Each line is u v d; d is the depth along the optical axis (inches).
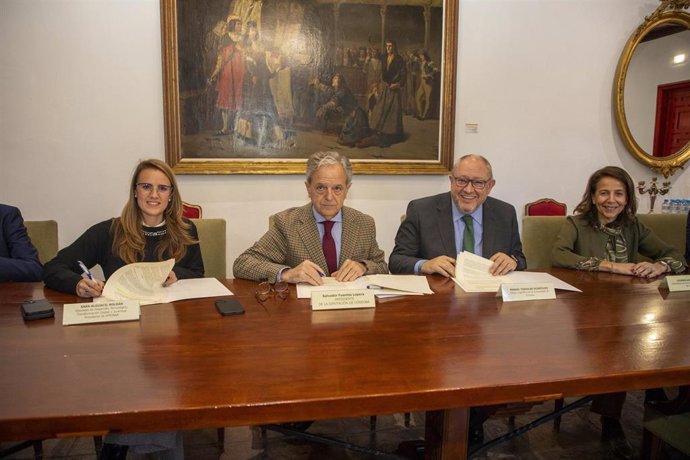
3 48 113.9
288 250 75.9
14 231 77.4
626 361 39.8
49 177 119.6
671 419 55.4
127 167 122.6
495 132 136.6
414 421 87.4
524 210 140.9
